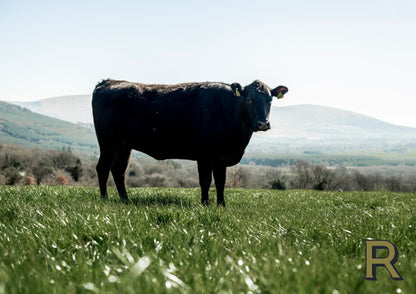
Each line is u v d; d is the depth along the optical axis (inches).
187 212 245.3
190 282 113.3
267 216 271.4
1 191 410.3
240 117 362.9
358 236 188.4
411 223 223.9
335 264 139.6
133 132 390.3
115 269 124.1
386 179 3250.5
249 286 106.9
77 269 129.1
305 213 310.8
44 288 103.6
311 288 103.7
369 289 108.0
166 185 2849.4
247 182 2177.7
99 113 401.1
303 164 2400.3
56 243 168.6
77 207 279.4
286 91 369.4
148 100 384.5
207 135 362.9
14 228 202.1
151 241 167.5
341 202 429.7
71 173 2559.1
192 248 158.2
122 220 213.9
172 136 378.6
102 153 406.6
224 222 229.1
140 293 96.3
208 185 371.6
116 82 410.9
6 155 2625.5
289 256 146.2
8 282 106.2
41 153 2785.4
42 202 321.7
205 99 368.5
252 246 167.3
